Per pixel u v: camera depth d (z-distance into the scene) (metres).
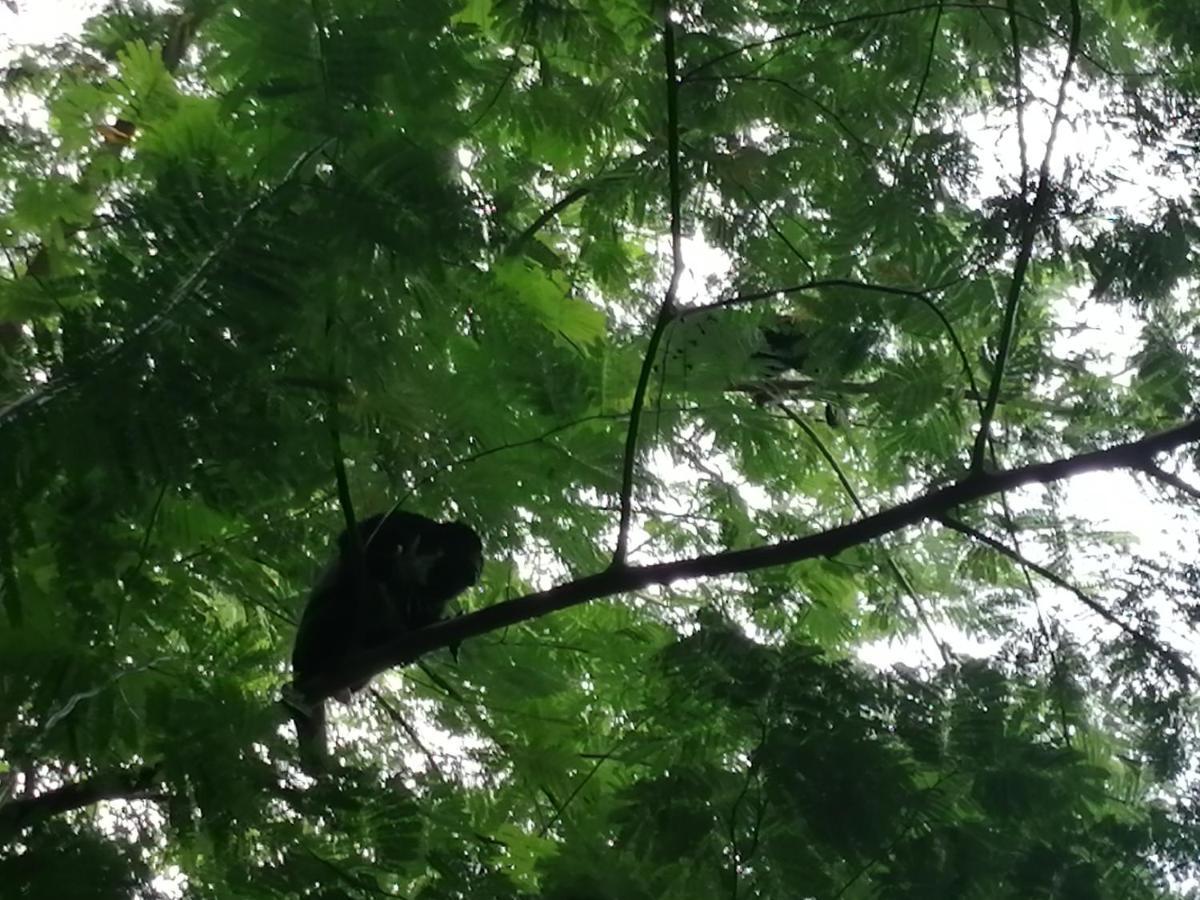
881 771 3.47
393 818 3.41
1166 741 4.06
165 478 2.82
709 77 4.42
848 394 4.62
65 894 2.93
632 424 3.94
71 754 2.90
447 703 4.65
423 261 3.41
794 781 3.43
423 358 3.96
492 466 4.19
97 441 2.65
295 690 3.66
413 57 3.72
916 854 3.39
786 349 4.60
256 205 3.07
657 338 3.96
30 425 2.62
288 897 3.19
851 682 3.71
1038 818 3.54
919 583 5.00
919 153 4.46
